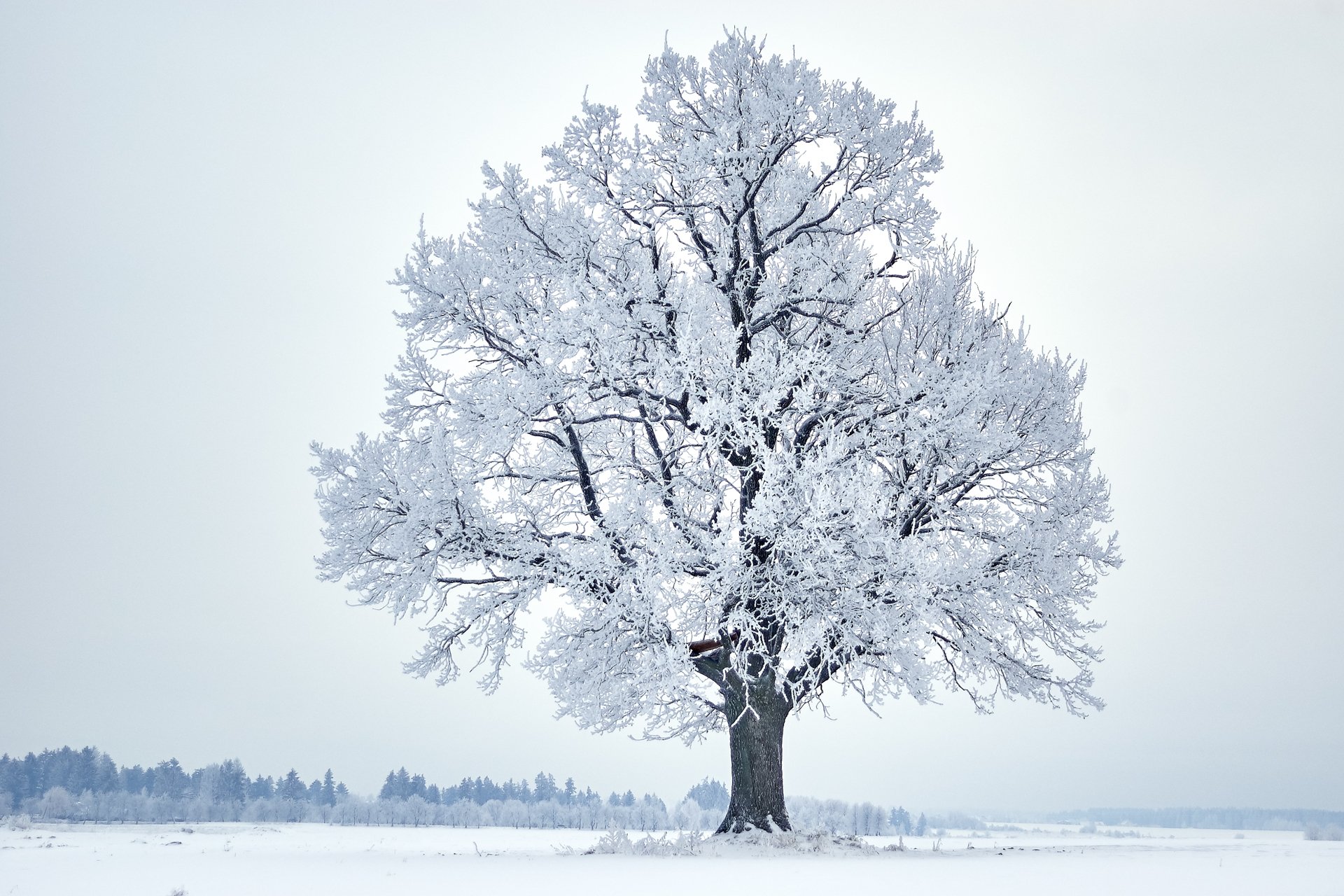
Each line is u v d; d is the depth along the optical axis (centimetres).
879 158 2061
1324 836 4150
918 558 1659
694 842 1811
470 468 1919
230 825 4906
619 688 1997
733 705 1958
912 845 2841
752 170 2008
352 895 1031
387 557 1914
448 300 1967
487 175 2014
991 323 2072
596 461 2138
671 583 1670
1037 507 2012
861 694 1730
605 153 2086
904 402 1900
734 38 2027
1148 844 2814
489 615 1905
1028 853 1958
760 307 2122
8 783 11244
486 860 1606
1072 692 2038
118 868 1434
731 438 1820
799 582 1659
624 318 1928
